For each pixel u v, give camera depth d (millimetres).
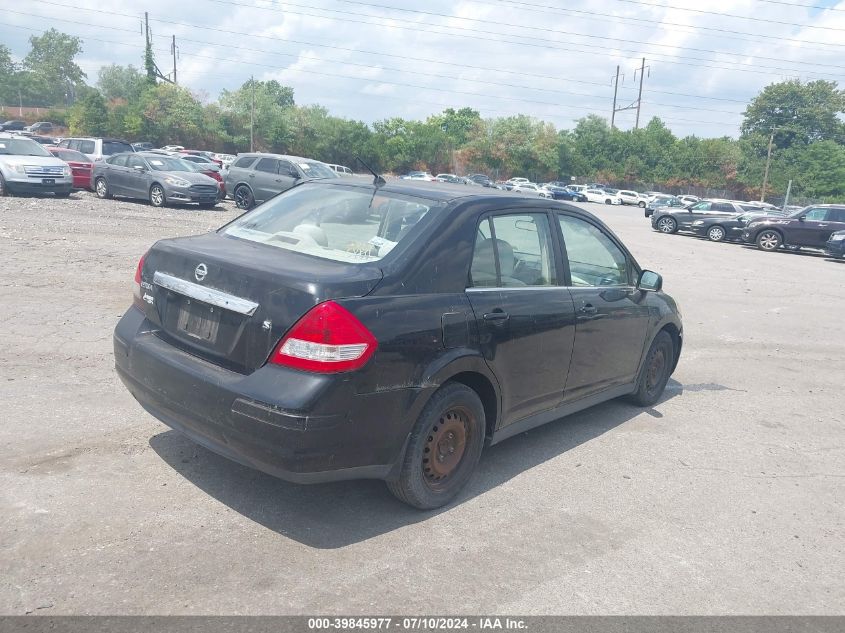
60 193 19641
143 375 3797
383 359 3381
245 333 3416
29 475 3881
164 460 4223
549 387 4641
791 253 25172
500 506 4102
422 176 59844
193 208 20797
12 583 2951
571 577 3404
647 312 5660
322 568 3271
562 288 4715
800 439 5770
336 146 75875
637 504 4289
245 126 73438
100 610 2824
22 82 128625
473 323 3863
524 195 4680
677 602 3275
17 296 7988
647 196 67188
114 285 8992
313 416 3182
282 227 4270
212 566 3201
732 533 4023
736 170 83188
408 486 3729
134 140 69125
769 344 9492
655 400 6336
